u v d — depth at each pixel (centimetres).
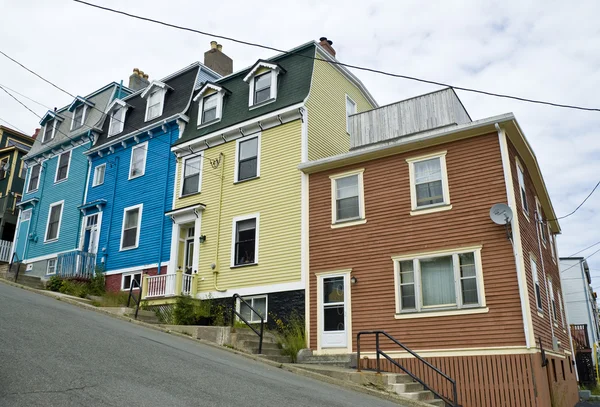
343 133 2214
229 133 2122
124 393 730
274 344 1614
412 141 1625
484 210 1485
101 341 1053
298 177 1889
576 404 1897
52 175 2952
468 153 1556
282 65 2172
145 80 3080
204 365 1045
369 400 1087
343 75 2319
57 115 3039
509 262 1408
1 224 3369
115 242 2402
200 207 2097
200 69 2494
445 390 1391
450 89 1720
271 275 1839
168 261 2148
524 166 1744
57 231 2750
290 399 889
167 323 1802
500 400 1317
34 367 775
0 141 3703
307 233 1794
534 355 1310
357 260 1658
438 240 1532
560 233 2397
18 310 1190
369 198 1698
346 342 1598
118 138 2556
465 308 1431
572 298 3506
